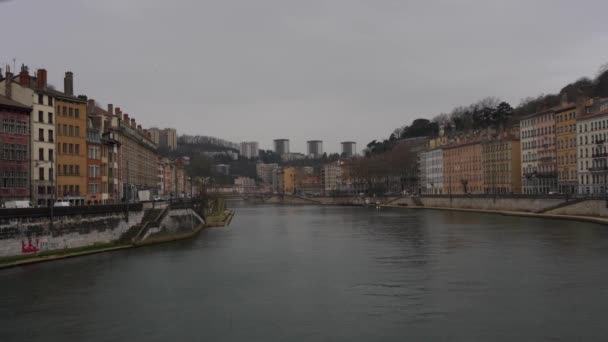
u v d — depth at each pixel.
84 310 44.03
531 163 181.00
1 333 38.50
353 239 92.69
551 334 37.06
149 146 172.62
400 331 38.19
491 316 41.16
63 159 96.00
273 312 43.31
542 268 58.59
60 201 91.81
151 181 180.12
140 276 57.47
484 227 109.12
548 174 169.38
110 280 55.34
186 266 64.00
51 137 93.44
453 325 39.22
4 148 82.81
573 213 127.62
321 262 66.44
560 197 135.38
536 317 40.72
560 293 47.44
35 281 54.69
